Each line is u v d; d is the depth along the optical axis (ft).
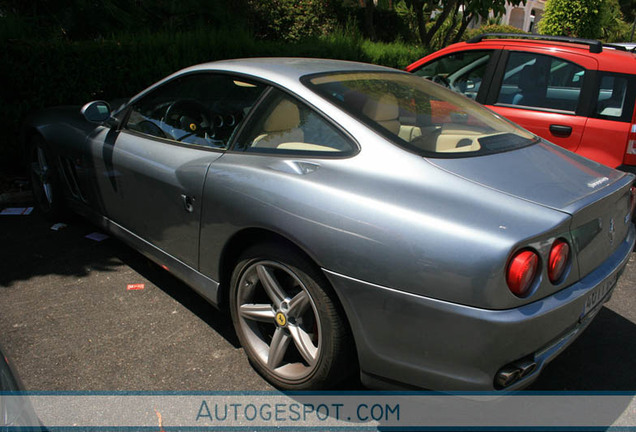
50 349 9.00
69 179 13.08
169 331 9.70
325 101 8.13
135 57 18.62
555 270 6.40
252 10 33.17
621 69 13.69
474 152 7.91
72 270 11.91
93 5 23.45
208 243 8.73
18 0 21.85
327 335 7.23
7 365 5.10
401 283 6.41
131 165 10.36
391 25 45.19
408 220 6.51
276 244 7.66
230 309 8.77
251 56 22.30
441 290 6.19
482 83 15.97
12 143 17.02
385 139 7.57
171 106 10.32
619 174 8.49
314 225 7.02
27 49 16.37
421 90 9.72
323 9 40.16
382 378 7.03
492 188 6.89
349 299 6.82
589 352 9.67
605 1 55.88
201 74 9.98
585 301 6.96
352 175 7.29
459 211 6.50
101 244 13.35
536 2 99.04
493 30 60.95
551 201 6.72
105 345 9.18
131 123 11.18
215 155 8.93
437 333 6.31
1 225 14.32
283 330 7.97
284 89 8.55
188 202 8.98
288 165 7.81
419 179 7.01
